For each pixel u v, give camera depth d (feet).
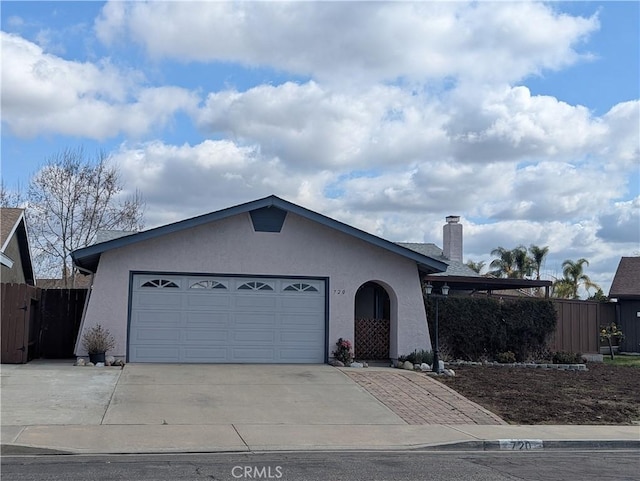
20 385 46.52
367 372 57.82
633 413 48.65
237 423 40.19
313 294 63.00
